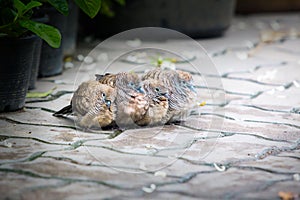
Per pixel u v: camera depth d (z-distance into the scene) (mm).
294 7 8344
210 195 2824
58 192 2812
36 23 3717
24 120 3865
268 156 3352
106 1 6078
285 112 4195
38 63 4547
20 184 2893
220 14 6617
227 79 5047
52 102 4266
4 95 3963
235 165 3205
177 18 6426
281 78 5098
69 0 5348
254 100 4473
